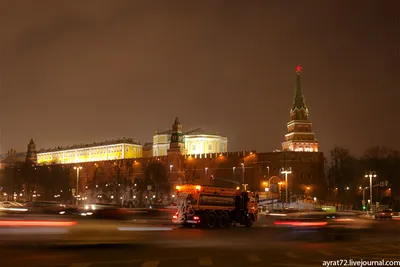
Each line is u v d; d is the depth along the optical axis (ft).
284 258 82.69
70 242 102.89
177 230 152.25
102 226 154.30
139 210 221.87
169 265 71.61
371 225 184.65
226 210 175.73
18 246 93.15
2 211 250.78
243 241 115.96
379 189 527.40
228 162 649.20
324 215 176.24
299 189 601.62
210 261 76.89
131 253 86.22
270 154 622.95
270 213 257.55
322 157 622.13
